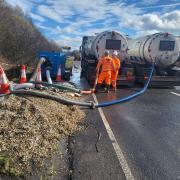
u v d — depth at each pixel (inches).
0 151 170.7
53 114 245.1
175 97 419.8
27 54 766.5
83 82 557.3
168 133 241.1
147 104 361.4
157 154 193.5
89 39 618.5
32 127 206.1
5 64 623.5
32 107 241.4
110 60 427.5
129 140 218.8
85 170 164.6
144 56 518.6
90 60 513.7
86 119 272.1
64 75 541.0
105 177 157.5
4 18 856.9
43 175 155.1
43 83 368.2
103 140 215.5
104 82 445.1
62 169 163.8
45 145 189.8
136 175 161.9
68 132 227.1
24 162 164.9
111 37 492.7
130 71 481.7
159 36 498.0
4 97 282.7
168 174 165.0
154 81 501.4
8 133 191.2
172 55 504.1
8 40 742.5
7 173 152.7
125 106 344.5
